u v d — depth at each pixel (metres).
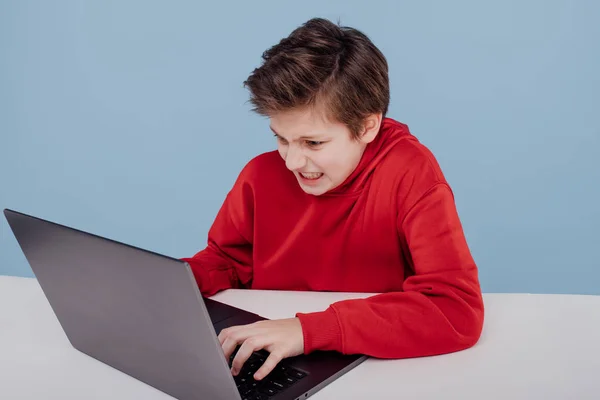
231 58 3.05
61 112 3.21
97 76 3.16
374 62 1.16
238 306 1.23
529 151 2.93
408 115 2.99
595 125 2.84
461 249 1.16
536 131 2.91
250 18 3.00
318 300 1.25
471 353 1.03
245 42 3.02
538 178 2.94
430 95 2.97
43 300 1.25
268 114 1.11
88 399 0.94
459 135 2.98
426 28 2.90
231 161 3.16
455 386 0.94
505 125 2.93
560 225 2.96
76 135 3.23
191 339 0.83
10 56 3.17
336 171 1.18
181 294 0.78
